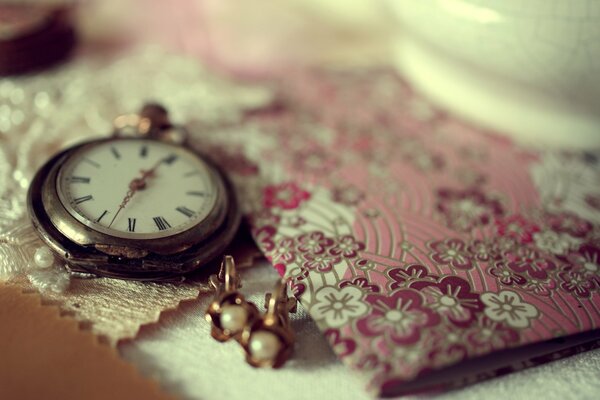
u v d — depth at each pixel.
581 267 0.16
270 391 0.14
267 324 0.14
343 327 0.14
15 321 0.14
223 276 0.15
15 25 0.20
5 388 0.13
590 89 0.17
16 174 0.17
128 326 0.14
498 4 0.16
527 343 0.14
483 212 0.18
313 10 0.23
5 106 0.19
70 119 0.19
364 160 0.19
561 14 0.16
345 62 0.24
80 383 0.13
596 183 0.19
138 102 0.20
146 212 0.15
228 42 0.22
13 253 0.15
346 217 0.17
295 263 0.15
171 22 0.23
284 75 0.22
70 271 0.15
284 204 0.17
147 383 0.13
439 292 0.15
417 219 0.17
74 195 0.15
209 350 0.14
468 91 0.20
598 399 0.14
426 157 0.19
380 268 0.15
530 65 0.17
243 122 0.20
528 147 0.20
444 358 0.14
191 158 0.16
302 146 0.19
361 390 0.14
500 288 0.15
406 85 0.23
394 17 0.20
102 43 0.22
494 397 0.14
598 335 0.15
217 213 0.15
